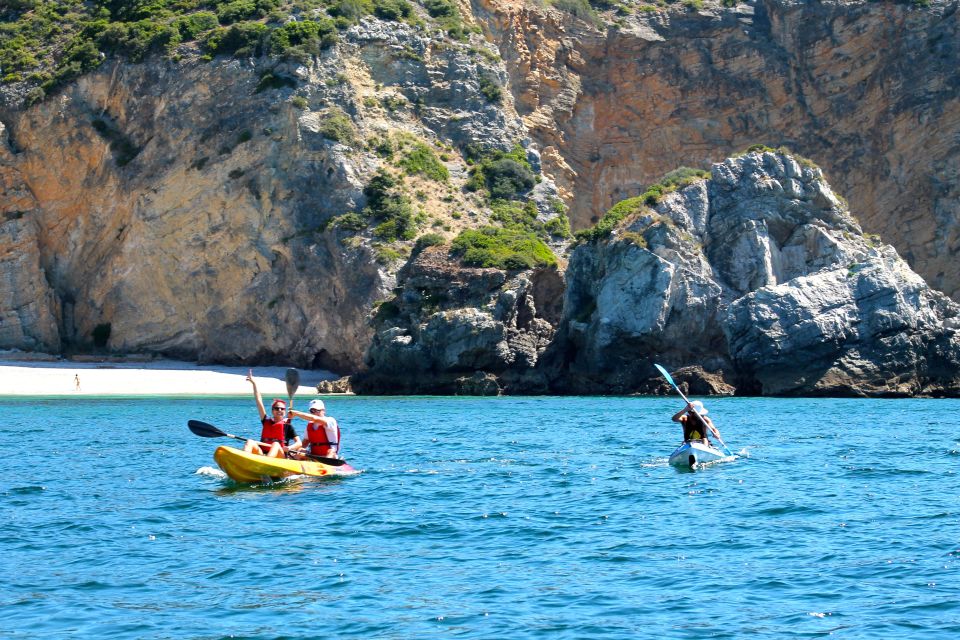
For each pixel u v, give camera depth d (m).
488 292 82.62
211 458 36.66
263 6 105.38
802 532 22.98
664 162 118.12
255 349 97.75
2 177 101.00
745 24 118.00
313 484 29.94
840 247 80.00
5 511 25.88
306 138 95.50
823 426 49.28
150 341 101.19
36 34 109.94
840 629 16.36
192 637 16.22
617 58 120.06
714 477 31.22
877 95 110.69
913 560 20.25
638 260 79.06
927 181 106.38
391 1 108.88
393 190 95.44
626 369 79.81
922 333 76.44
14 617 17.19
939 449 38.59
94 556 21.12
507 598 18.12
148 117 100.56
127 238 100.56
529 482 30.34
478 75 107.94
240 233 97.19
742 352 76.31
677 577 19.41
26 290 100.75
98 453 38.44
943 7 108.94
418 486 29.58
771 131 115.62
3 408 65.19
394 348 82.62
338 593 18.47
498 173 101.38
